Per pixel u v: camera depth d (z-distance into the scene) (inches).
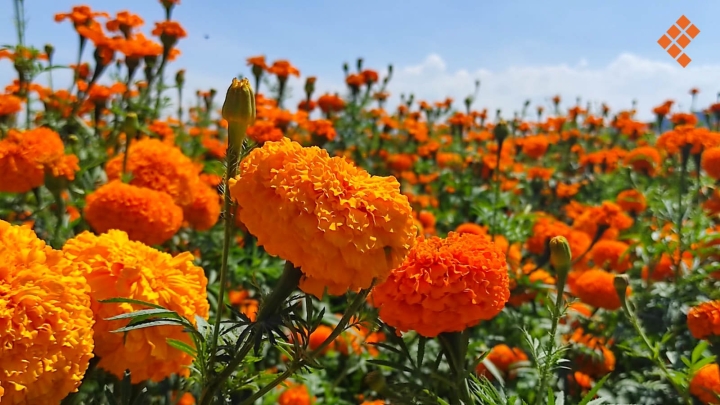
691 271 28.9
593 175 64.2
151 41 36.6
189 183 27.1
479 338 28.4
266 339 13.3
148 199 22.7
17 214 27.2
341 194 12.7
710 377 20.0
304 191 12.6
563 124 85.0
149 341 14.6
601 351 24.6
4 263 12.6
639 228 37.1
